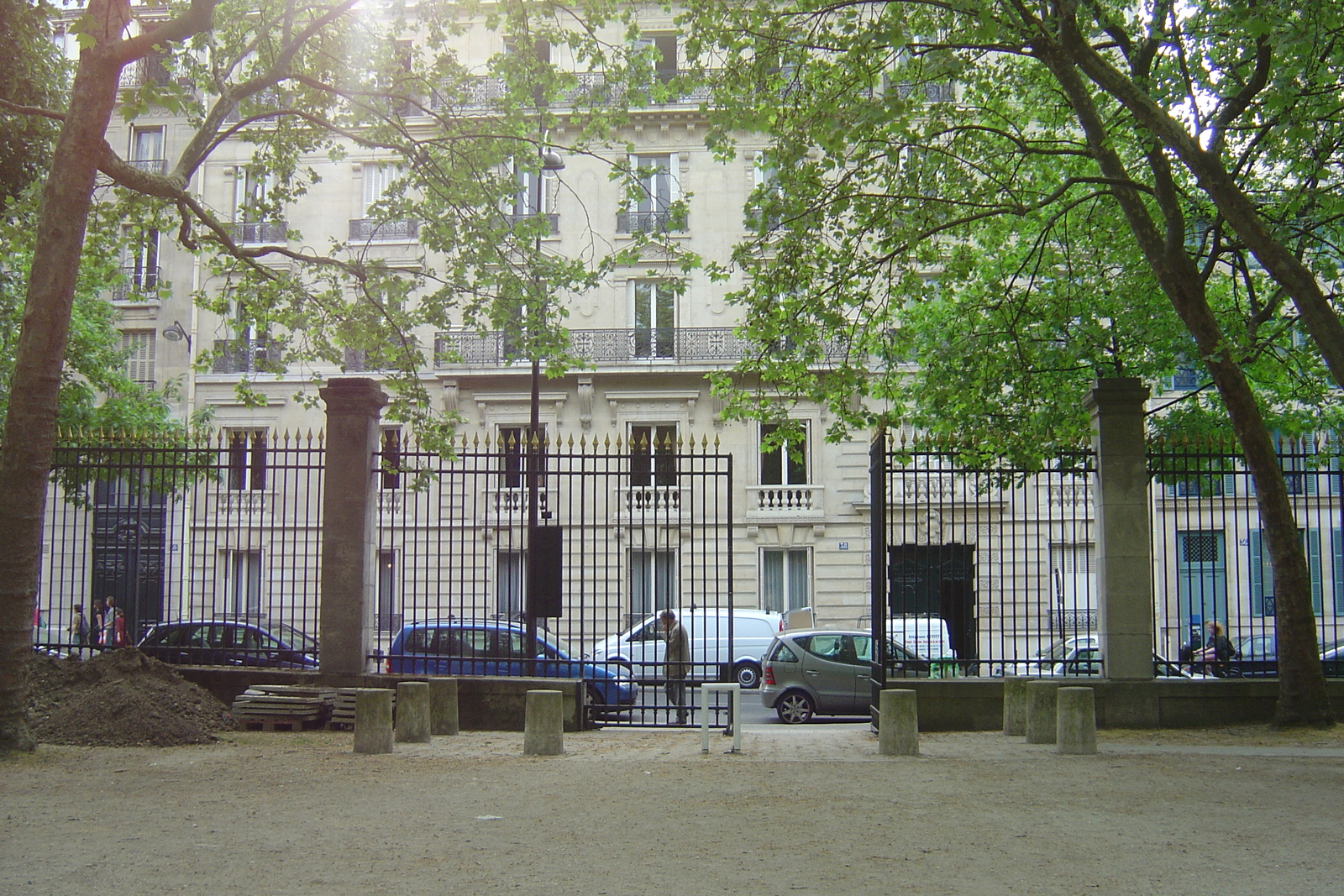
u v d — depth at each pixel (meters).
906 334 16.75
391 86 16.69
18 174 17.58
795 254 15.15
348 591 14.91
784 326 15.62
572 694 14.74
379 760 11.65
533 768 11.11
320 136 17.44
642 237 15.67
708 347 32.91
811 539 31.92
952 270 16.28
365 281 17.08
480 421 32.91
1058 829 7.89
